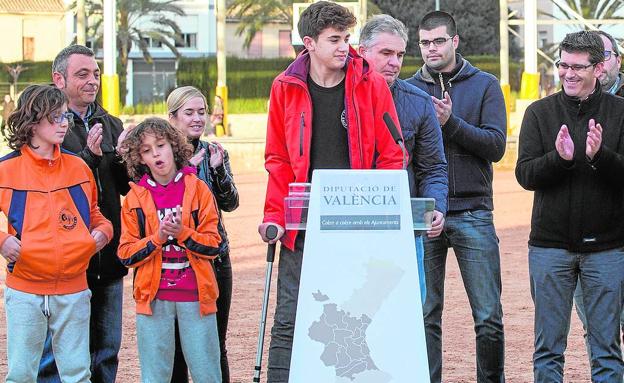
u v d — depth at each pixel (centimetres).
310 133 621
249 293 1334
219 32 4678
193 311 647
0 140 3428
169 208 650
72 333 658
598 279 692
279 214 635
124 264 653
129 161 657
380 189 573
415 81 802
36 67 6209
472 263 762
